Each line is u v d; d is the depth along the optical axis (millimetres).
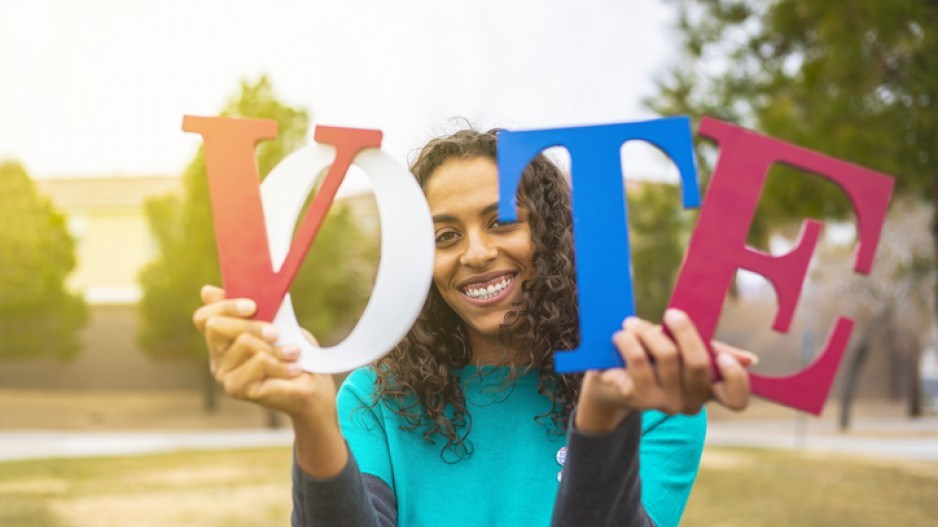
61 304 19234
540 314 1555
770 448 13797
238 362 1100
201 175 17016
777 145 1152
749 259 1133
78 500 8438
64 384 21609
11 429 16344
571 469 1152
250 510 8055
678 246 17328
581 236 1163
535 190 1580
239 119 1215
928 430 18469
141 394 21453
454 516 1503
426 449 1550
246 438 15531
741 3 7066
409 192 1222
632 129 1188
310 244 1197
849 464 11773
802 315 20188
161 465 11180
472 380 1582
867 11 5512
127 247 23203
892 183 1119
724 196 1148
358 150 1229
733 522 7711
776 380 1111
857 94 5828
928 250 14836
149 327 17828
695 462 1521
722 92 7055
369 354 1178
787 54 6898
